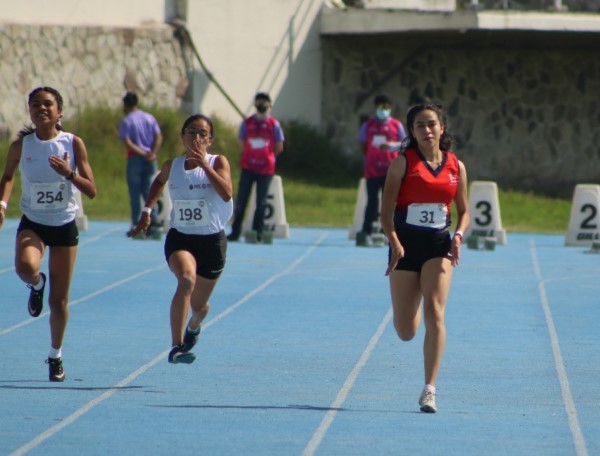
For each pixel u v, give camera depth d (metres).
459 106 99.31
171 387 28.59
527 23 87.69
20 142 28.05
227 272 52.25
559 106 101.19
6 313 39.84
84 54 85.38
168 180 29.36
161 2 90.88
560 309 43.25
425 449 22.88
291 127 93.50
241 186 64.31
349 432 24.20
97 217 74.56
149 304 42.72
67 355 32.72
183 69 90.94
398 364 32.03
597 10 93.69
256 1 93.94
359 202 67.69
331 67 97.25
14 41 80.31
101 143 85.19
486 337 36.94
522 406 26.98
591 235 66.44
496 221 67.19
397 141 62.38
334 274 52.22
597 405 27.17
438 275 26.19
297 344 35.06
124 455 22.12
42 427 24.25
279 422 25.05
